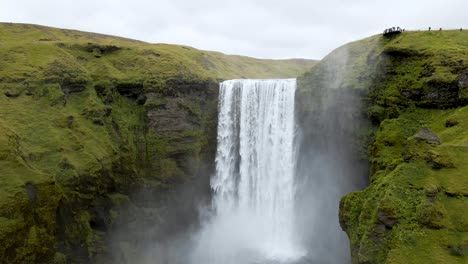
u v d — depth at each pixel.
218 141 91.00
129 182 73.19
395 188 43.28
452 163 43.41
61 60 77.81
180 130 83.94
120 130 75.81
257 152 86.69
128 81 83.44
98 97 78.88
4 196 47.28
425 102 57.09
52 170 57.62
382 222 41.56
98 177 63.03
